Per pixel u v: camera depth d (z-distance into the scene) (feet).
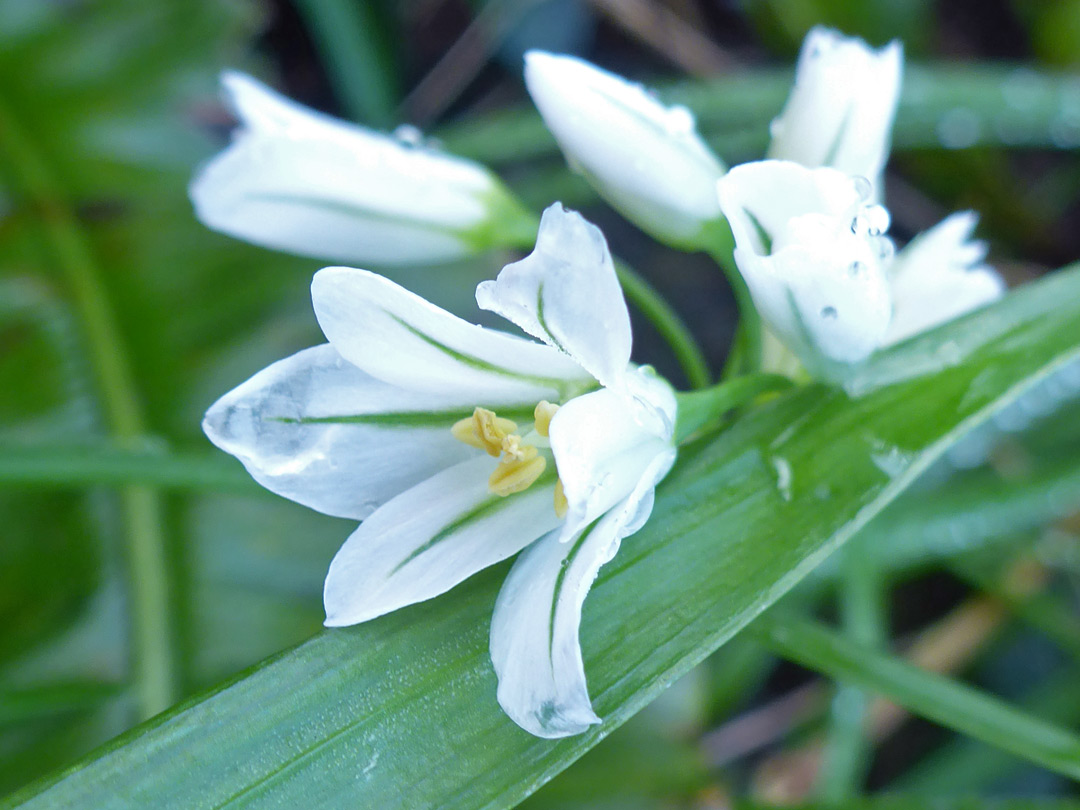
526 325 0.30
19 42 0.50
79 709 0.43
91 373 0.47
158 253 0.49
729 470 0.33
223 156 0.37
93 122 0.50
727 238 0.35
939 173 0.58
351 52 0.53
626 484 0.31
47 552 0.45
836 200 0.31
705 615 0.32
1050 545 0.49
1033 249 0.59
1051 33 0.58
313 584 0.46
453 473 0.32
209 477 0.39
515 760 0.31
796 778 0.49
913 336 0.34
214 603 0.45
